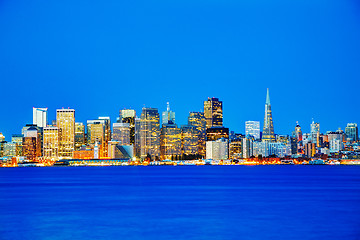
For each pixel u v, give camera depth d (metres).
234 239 85.12
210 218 109.12
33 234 90.81
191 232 91.88
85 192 188.75
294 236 87.25
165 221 105.12
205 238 86.25
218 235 88.75
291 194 173.38
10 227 98.31
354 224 99.19
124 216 113.38
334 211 120.38
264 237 86.56
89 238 86.69
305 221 103.50
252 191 189.25
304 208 127.06
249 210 123.31
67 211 123.44
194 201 147.25
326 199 152.62
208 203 141.00
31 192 191.12
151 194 175.62
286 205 134.75
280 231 92.00
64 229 95.81
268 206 132.25
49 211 123.56
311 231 91.75
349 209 124.38
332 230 92.62
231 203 140.62
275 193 178.12
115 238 86.75
